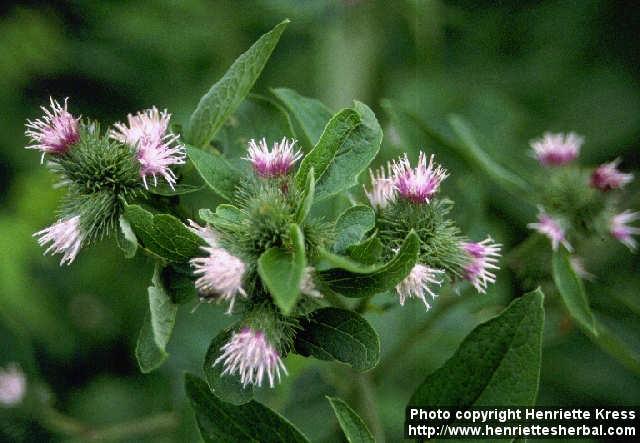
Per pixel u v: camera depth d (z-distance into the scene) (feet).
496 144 1.79
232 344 1.22
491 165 1.54
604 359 1.77
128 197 1.30
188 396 1.29
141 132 1.31
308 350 1.25
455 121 1.57
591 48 1.94
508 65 1.95
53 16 1.87
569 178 1.51
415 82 1.86
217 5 1.90
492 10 1.93
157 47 1.89
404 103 1.84
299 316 1.25
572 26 1.94
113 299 1.84
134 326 1.83
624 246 1.76
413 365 1.71
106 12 1.89
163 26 1.90
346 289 1.24
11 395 1.61
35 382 1.63
